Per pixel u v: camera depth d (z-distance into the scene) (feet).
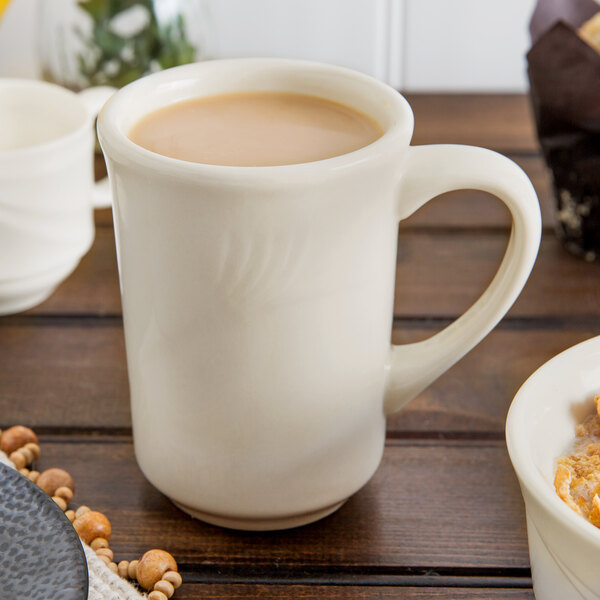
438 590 1.74
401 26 3.14
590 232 2.22
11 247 2.08
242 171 1.61
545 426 1.67
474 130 2.60
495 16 3.11
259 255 1.64
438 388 2.01
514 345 2.08
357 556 1.78
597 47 2.26
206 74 1.79
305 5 3.08
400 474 1.88
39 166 2.05
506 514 1.83
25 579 1.61
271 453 1.73
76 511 1.82
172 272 1.66
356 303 1.69
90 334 2.12
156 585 1.72
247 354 1.68
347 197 1.63
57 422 1.95
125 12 2.48
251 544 1.79
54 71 2.55
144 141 1.70
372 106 1.75
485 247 2.29
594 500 1.59
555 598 1.62
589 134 2.15
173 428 1.74
